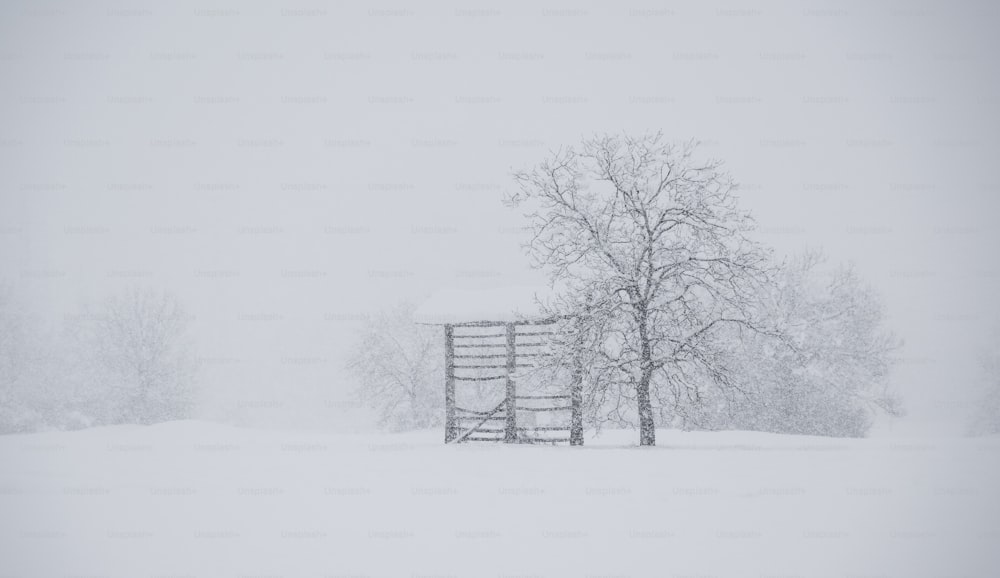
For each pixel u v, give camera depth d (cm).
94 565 660
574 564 630
